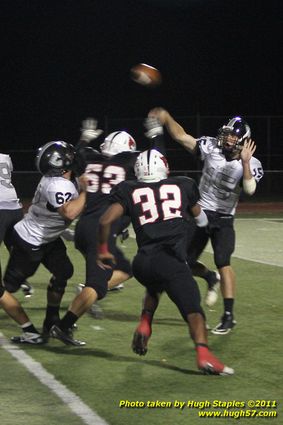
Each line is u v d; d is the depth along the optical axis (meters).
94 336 10.03
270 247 18.31
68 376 8.30
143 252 8.27
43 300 12.34
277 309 11.73
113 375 8.35
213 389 7.93
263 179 34.28
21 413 7.22
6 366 8.65
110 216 8.28
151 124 10.27
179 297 8.17
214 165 10.05
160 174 8.46
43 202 9.34
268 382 8.16
